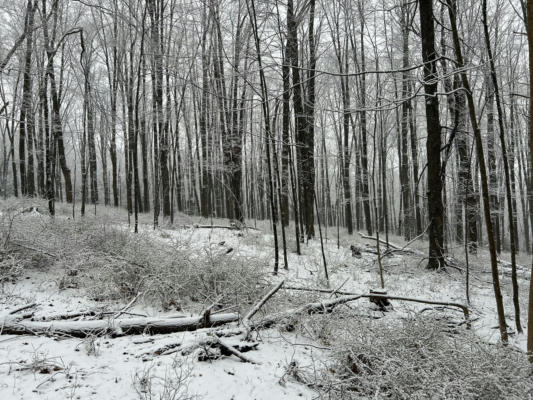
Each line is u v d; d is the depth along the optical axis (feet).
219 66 48.47
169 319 14.61
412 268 31.94
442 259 31.55
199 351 12.34
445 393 9.17
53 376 10.33
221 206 79.61
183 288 17.71
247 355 12.89
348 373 11.41
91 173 67.10
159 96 50.83
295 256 32.53
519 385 9.78
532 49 12.34
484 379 9.67
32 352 11.85
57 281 19.33
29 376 10.38
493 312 20.92
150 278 18.04
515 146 67.87
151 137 71.26
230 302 17.30
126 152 63.10
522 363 10.73
